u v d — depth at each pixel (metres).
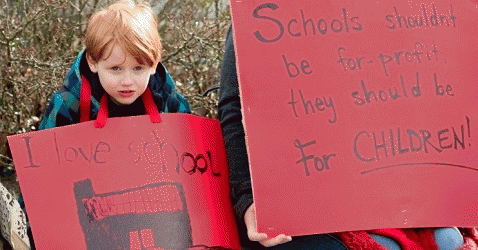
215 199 1.82
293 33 1.76
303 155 1.72
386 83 1.78
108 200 1.72
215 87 2.14
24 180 1.71
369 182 1.73
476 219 1.78
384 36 1.80
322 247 1.82
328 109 1.75
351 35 1.79
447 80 1.81
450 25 1.84
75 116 1.97
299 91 1.74
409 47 1.81
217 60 3.07
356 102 1.76
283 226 1.71
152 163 1.76
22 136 1.72
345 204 1.72
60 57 2.87
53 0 2.98
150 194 1.74
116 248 1.69
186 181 1.78
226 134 1.87
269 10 1.76
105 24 1.81
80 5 3.17
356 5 1.80
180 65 3.13
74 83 1.96
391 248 1.79
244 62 1.73
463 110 1.81
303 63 1.75
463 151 1.79
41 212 1.70
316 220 1.72
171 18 3.12
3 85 2.85
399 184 1.75
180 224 1.74
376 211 1.73
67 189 1.72
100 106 1.86
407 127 1.77
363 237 1.78
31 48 2.86
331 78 1.76
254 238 1.71
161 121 1.80
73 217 1.71
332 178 1.73
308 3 1.78
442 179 1.77
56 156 1.73
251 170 1.71
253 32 1.74
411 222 1.74
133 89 1.87
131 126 1.78
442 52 1.82
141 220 1.72
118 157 1.75
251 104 1.72
